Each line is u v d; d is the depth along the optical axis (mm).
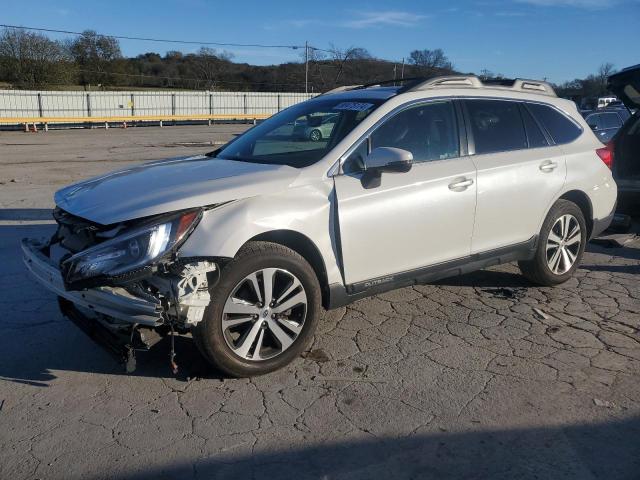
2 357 4148
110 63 59688
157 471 2945
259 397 3645
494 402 3574
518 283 5777
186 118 40125
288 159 4371
